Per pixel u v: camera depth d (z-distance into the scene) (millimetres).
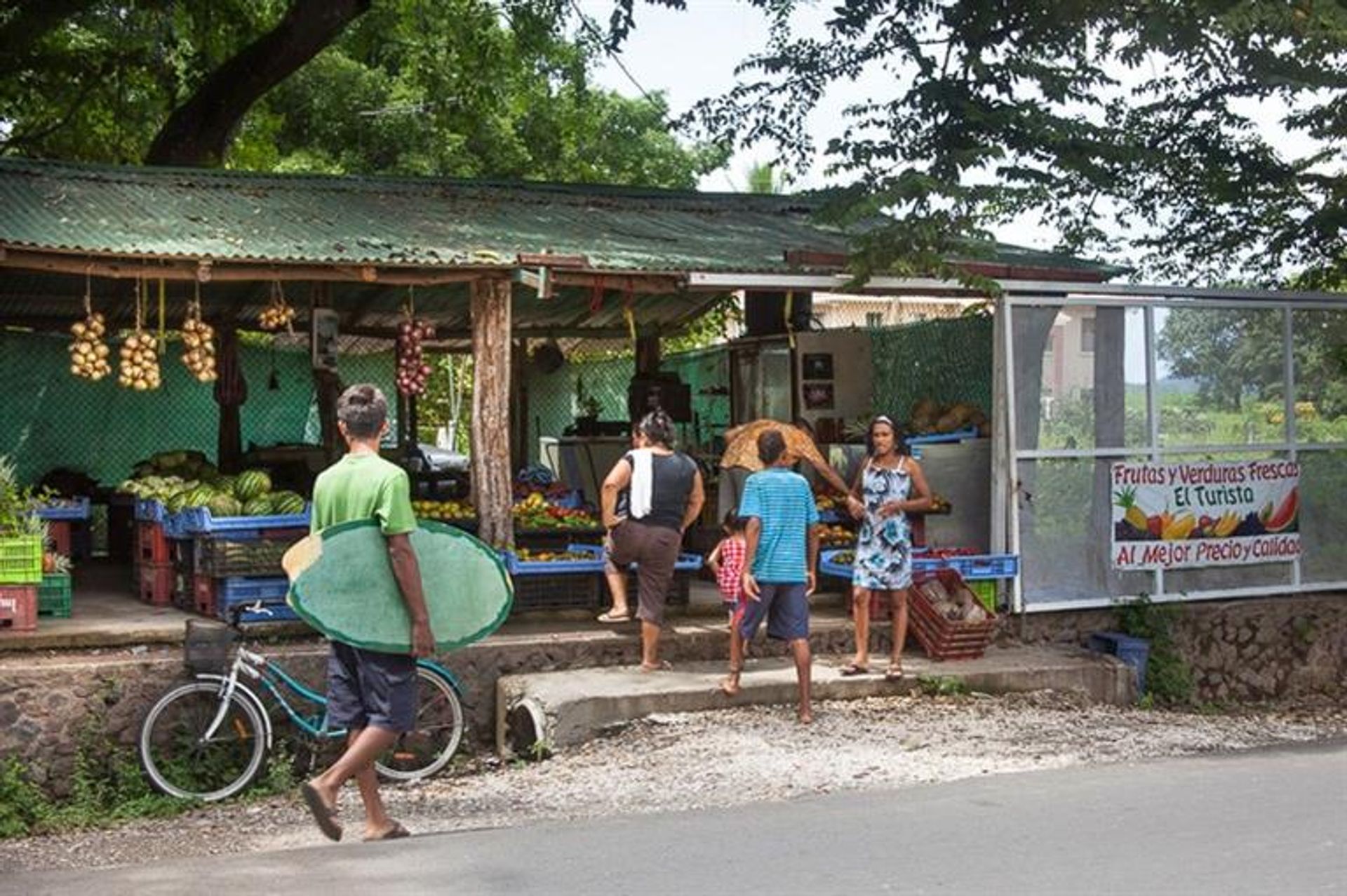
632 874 6629
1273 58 13641
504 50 21906
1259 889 6164
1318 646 13648
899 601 11109
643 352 17562
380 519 7383
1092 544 12875
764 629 11797
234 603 11016
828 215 12539
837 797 8250
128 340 11359
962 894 6172
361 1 19469
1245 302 13461
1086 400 12891
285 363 18672
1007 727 10273
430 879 6633
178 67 21953
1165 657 12773
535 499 12656
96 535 17203
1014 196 12062
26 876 7219
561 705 10125
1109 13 13250
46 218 11141
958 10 13062
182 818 9312
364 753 7414
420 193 14008
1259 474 13555
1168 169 14648
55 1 18953
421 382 12906
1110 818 7496
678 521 11047
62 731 9836
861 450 13859
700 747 9648
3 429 16969
